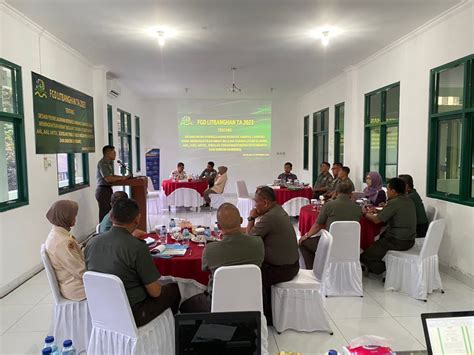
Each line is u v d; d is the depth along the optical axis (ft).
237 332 3.85
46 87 14.71
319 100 29.84
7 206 11.89
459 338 3.88
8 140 12.49
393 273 11.91
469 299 11.18
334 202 12.01
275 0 11.94
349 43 16.78
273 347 8.51
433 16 13.38
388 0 11.93
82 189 18.65
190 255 8.71
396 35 15.60
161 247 9.03
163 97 34.83
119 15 13.08
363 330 9.33
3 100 12.12
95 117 21.12
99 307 6.75
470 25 12.07
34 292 11.87
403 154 16.53
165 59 19.63
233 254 7.20
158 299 7.34
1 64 11.79
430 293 11.59
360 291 11.51
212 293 6.82
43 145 14.42
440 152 14.29
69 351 6.10
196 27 14.43
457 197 13.05
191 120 35.88
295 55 18.89
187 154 36.09
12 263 12.09
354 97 21.94
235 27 14.51
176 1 11.93
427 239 11.00
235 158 36.50
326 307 10.69
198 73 23.48
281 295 9.21
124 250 6.68
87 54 18.48
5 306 10.80
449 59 13.15
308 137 33.60
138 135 34.06
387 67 17.88
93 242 6.92
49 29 14.42
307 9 12.68
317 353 8.27
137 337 6.68
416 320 9.86
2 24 11.73
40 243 14.08
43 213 14.40
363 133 20.90
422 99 14.94
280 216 9.25
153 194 26.45
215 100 35.94
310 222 14.07
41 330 9.34
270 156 36.83
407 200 12.10
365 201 15.83
